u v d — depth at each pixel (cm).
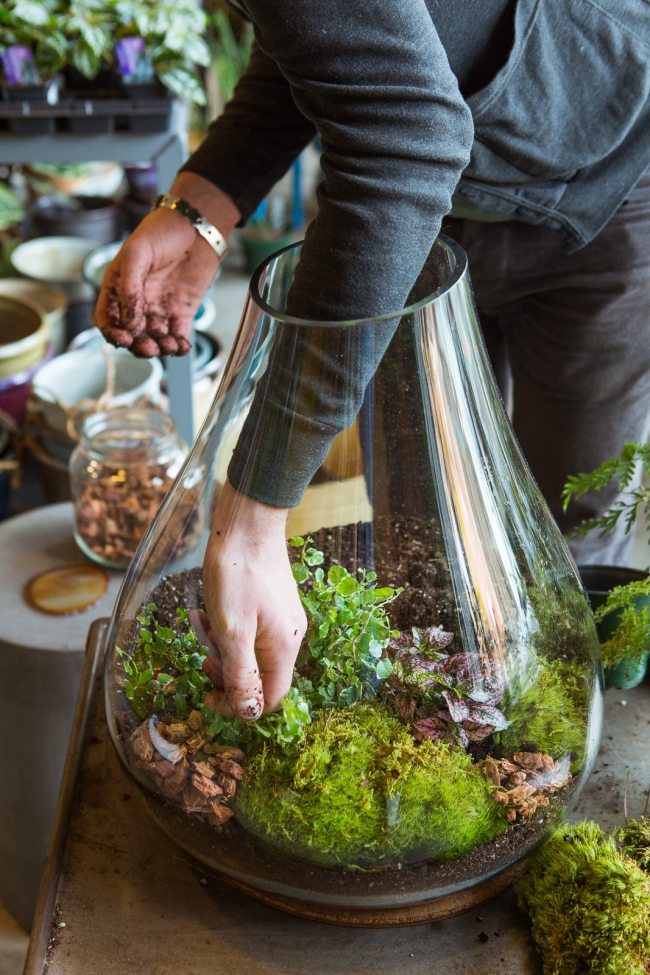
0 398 203
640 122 94
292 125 98
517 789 64
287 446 59
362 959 70
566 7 81
